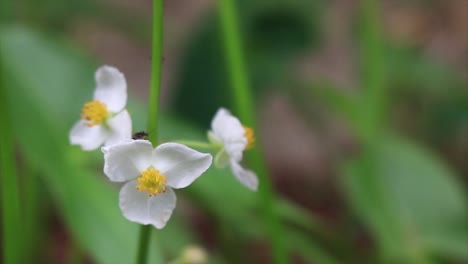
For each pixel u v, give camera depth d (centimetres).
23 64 43
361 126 47
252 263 57
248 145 32
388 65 60
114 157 29
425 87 61
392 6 73
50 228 59
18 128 40
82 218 38
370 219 45
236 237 48
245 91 37
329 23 79
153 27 30
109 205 38
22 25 53
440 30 73
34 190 43
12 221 34
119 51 79
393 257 45
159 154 29
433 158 48
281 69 58
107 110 31
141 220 30
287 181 72
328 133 64
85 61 44
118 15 63
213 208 43
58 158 39
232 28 37
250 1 58
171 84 74
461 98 61
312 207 69
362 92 50
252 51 58
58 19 60
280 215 41
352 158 47
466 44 73
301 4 59
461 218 46
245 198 41
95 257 37
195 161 30
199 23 59
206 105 57
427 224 46
